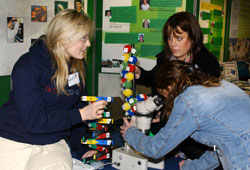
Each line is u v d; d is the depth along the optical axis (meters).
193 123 1.31
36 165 1.49
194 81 1.38
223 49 3.97
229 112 1.28
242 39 4.66
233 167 1.28
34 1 2.27
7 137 1.57
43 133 1.56
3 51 2.10
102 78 2.85
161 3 2.54
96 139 1.95
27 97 1.46
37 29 2.33
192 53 1.86
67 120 1.59
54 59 1.58
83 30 1.53
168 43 1.95
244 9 4.54
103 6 2.72
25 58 1.53
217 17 3.60
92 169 1.85
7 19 2.09
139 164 1.80
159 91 1.47
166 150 1.41
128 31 2.68
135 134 1.63
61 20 1.52
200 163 1.72
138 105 1.79
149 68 2.66
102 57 2.80
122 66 1.90
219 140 1.30
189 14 1.82
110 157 2.05
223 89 1.37
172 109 1.41
